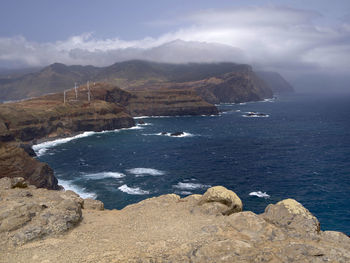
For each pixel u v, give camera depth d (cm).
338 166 9188
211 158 10506
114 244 1455
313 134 15938
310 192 6862
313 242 1442
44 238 1533
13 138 12850
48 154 11438
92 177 8238
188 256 1293
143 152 11662
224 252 1311
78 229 1675
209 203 1958
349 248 1423
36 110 16375
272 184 7506
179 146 12888
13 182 2523
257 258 1268
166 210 1983
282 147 12431
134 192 6981
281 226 1602
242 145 12988
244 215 1673
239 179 7969
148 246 1412
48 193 2378
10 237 1483
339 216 5509
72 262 1276
